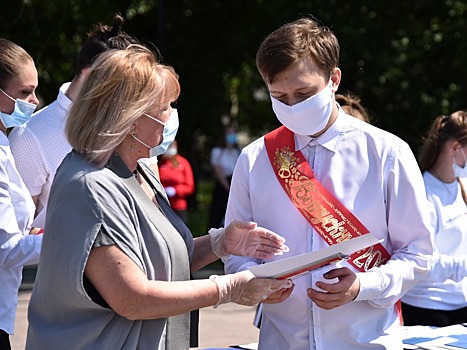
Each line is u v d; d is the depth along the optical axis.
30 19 12.46
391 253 2.59
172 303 2.19
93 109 2.24
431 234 2.52
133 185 2.31
